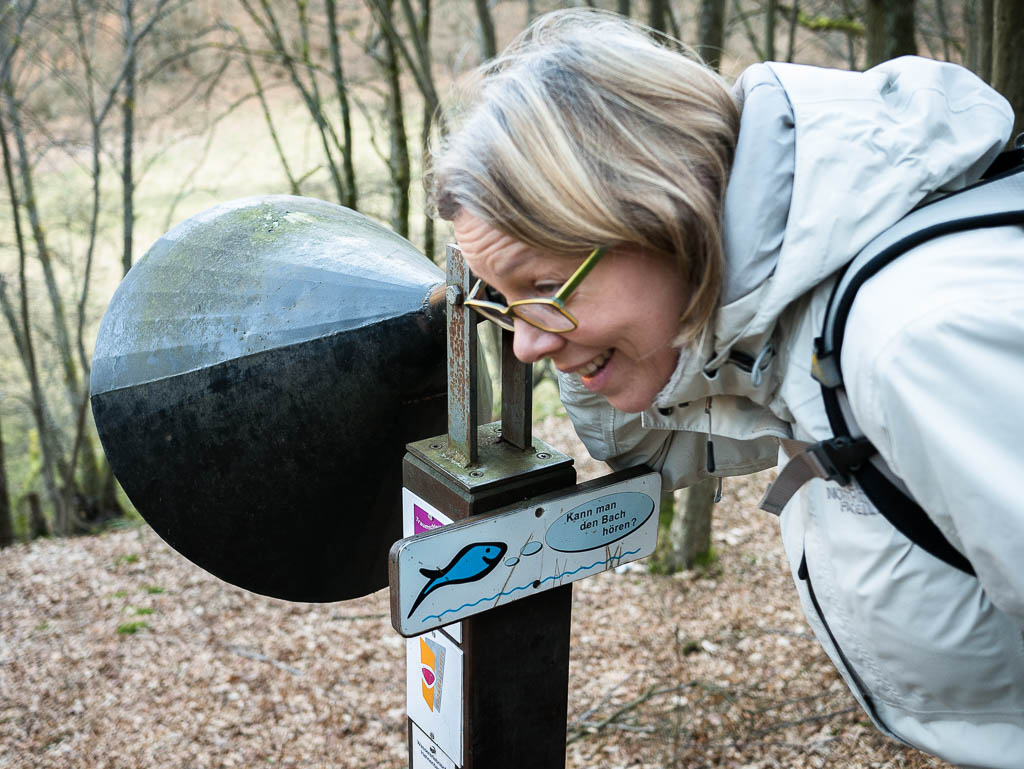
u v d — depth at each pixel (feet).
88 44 43.47
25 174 44.68
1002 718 3.30
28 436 60.13
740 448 4.60
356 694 23.29
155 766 21.03
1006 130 3.23
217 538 5.37
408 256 5.46
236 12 40.50
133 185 42.65
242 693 23.75
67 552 34.19
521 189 2.90
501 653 4.77
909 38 16.81
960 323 2.54
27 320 47.67
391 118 36.58
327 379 4.97
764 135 3.02
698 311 3.03
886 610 3.19
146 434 5.25
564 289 3.03
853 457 3.07
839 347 2.93
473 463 4.54
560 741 5.19
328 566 5.55
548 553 4.58
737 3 33.24
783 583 25.50
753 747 17.29
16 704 23.86
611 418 4.61
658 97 3.01
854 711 17.66
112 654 26.25
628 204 2.84
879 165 2.95
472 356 4.36
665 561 26.66
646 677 21.11
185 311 5.25
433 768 5.24
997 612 3.03
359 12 38.75
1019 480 2.50
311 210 5.76
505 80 3.13
